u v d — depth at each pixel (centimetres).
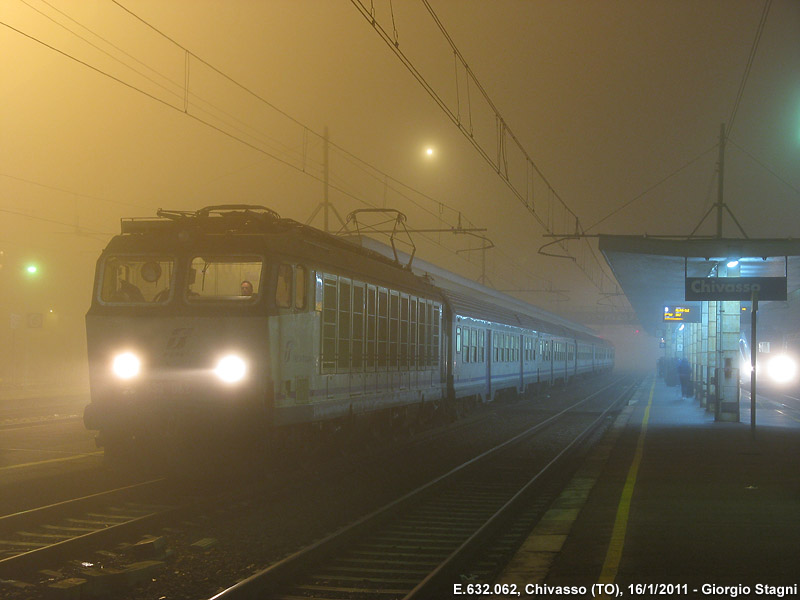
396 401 1762
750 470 1365
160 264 1252
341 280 1456
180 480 1185
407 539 933
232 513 1015
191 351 1208
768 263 2066
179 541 873
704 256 1916
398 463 1531
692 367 3731
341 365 1456
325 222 3131
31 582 715
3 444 1630
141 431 1221
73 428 1936
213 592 707
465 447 1842
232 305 1209
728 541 827
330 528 959
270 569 705
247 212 1314
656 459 1509
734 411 2323
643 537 847
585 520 958
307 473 1307
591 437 2123
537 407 3170
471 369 2506
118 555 807
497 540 934
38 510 936
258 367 1193
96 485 1166
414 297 1894
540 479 1341
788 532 870
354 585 740
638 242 1933
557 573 741
